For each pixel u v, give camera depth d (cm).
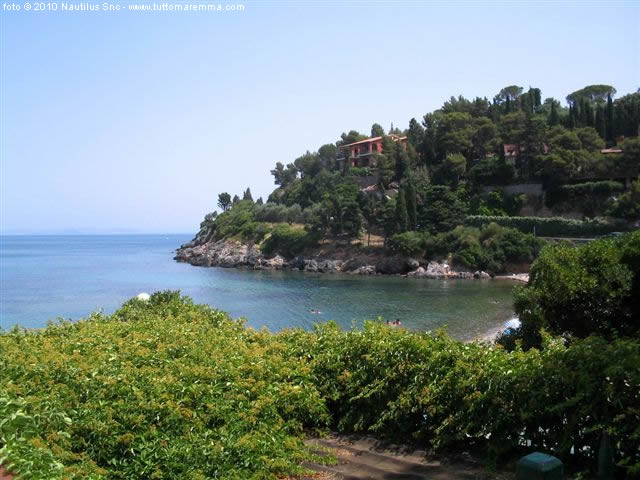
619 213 7700
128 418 600
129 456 579
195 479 555
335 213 9625
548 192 8744
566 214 8456
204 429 634
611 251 1734
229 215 13238
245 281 7719
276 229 10619
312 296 6012
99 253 17488
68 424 576
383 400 730
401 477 594
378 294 6109
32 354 756
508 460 611
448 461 633
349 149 13538
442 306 5200
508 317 4556
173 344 814
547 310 1758
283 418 723
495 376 625
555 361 594
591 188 8294
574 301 1700
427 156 10819
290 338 912
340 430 752
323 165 14250
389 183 10506
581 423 555
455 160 9750
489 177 9581
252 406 680
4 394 569
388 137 12119
